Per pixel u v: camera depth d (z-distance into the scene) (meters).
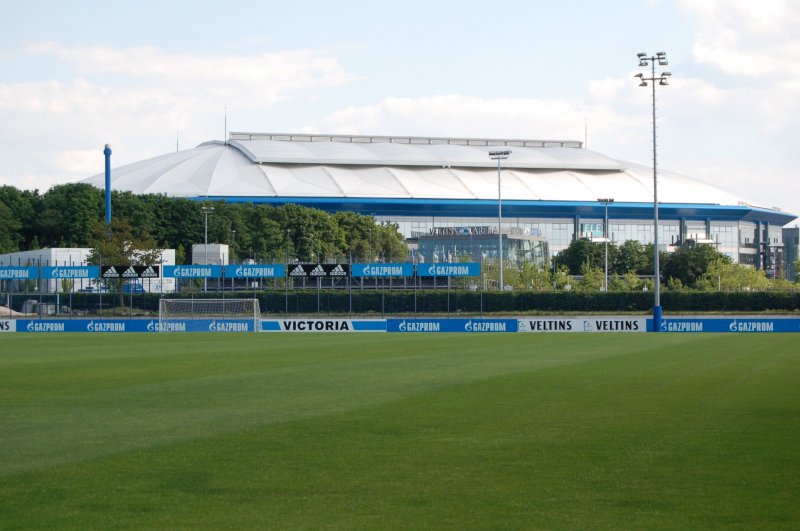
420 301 98.62
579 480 16.62
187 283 119.31
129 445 20.28
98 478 16.95
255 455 19.03
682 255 156.38
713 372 37.59
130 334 75.25
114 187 199.12
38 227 151.12
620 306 100.75
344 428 22.47
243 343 60.31
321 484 16.39
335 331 80.25
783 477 16.83
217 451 19.50
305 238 163.88
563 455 18.89
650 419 23.83
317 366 40.88
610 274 169.00
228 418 24.30
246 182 198.75
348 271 96.56
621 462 18.19
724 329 79.56
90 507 14.91
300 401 27.86
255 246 157.62
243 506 14.94
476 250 177.25
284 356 47.53
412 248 195.00
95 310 101.75
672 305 101.69
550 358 45.75
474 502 15.09
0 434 21.83
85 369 39.69
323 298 98.44
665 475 17.00
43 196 160.12
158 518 14.26
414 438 20.98
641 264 166.62
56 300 98.06
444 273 96.38
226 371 38.41
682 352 50.41
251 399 28.42
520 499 15.28
